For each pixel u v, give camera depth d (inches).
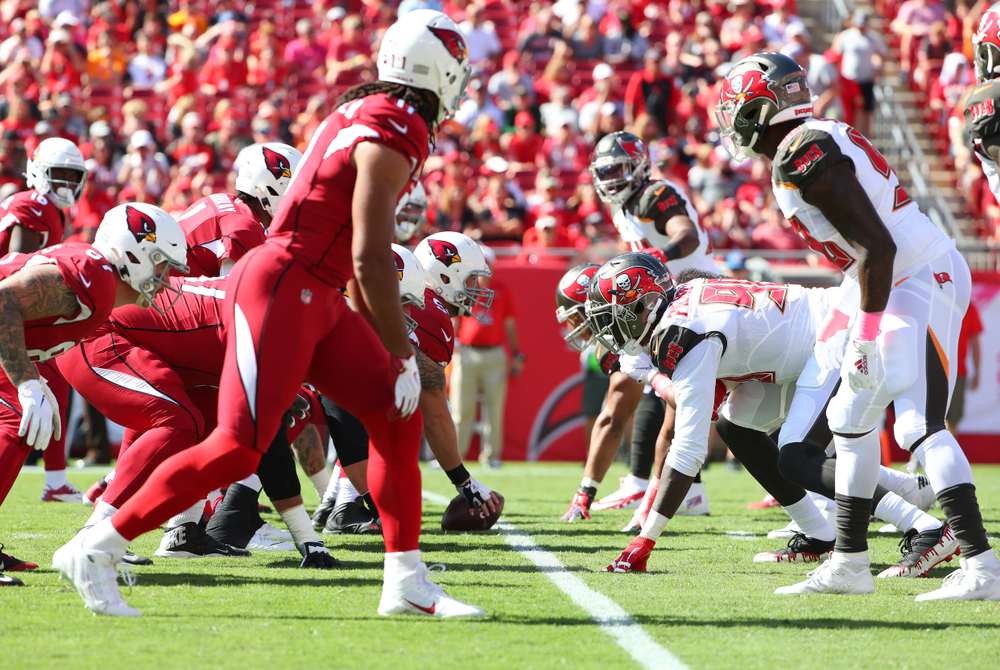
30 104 1862.7
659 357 568.1
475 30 2183.8
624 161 846.5
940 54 2199.8
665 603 477.4
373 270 408.5
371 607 462.6
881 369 485.7
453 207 1710.1
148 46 2196.1
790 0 2369.6
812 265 1609.3
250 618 437.4
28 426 463.2
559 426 1585.9
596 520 843.4
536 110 2092.8
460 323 1469.0
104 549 438.0
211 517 689.0
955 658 379.2
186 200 1754.4
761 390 594.2
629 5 2290.8
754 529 782.5
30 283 471.2
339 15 2199.8
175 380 569.0
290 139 1952.5
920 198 1814.7
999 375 1540.4
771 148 504.1
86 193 1706.4
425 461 1491.1
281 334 424.2
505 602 476.1
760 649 391.2
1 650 378.0
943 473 490.0
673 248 823.7
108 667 356.8
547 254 1585.9
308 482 1223.5
